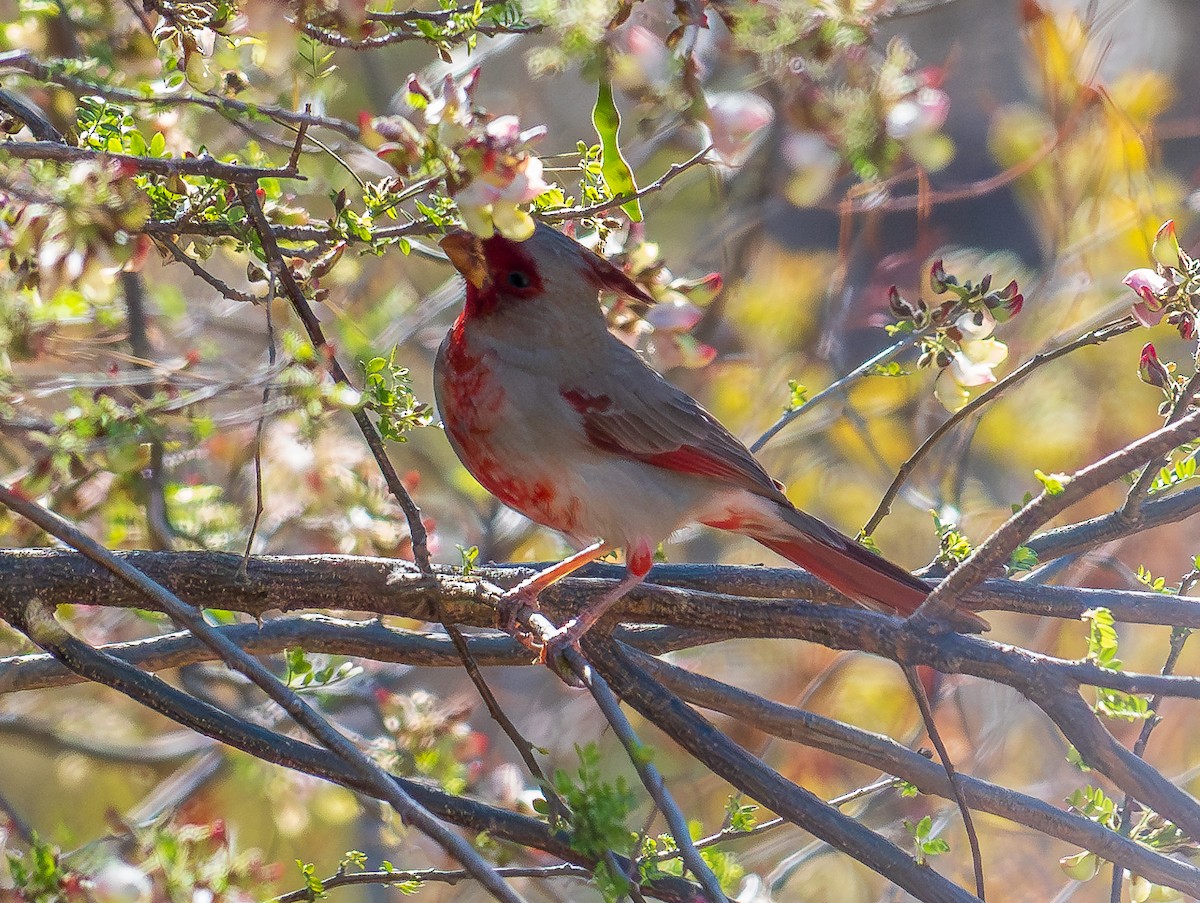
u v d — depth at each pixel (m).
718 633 8.70
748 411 15.57
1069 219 14.60
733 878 7.80
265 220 7.30
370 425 7.73
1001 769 14.29
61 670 8.89
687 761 14.23
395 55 15.81
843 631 8.11
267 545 11.05
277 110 7.15
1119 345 15.52
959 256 17.23
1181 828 7.44
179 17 7.59
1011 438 15.58
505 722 7.17
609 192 8.89
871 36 7.84
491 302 9.00
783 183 13.80
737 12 7.60
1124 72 16.39
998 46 17.91
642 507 9.11
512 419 9.02
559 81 16.66
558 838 7.77
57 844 8.31
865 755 8.45
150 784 14.18
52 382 6.73
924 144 8.61
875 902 13.66
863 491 16.12
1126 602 8.91
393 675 13.31
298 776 11.80
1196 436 6.96
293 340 6.78
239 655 6.55
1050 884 13.47
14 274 6.42
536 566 9.29
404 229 8.04
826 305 15.55
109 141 7.67
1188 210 15.36
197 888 7.44
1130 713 7.52
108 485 10.03
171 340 12.14
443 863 10.81
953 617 7.88
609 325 9.73
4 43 8.00
